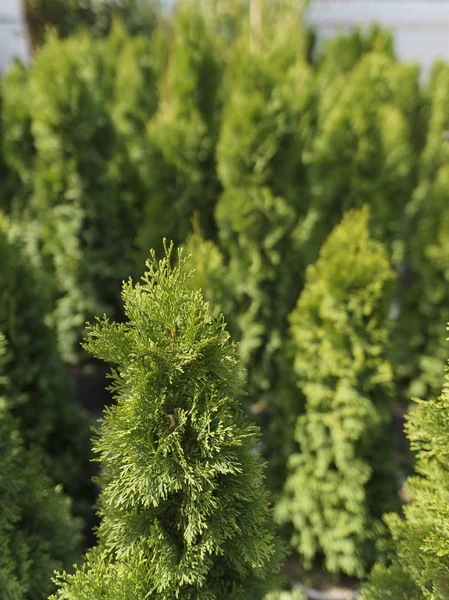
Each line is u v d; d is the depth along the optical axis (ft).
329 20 17.04
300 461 4.12
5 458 2.64
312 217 6.27
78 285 7.09
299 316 4.06
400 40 17.03
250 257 5.98
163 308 2.01
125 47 11.25
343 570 4.11
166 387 2.03
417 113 10.64
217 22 14.30
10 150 7.48
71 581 2.06
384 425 4.13
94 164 6.76
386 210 6.90
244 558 2.20
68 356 7.27
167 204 6.41
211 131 6.50
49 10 15.14
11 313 3.84
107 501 2.06
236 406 2.19
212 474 1.96
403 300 6.60
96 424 4.83
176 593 2.05
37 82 6.42
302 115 6.22
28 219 7.75
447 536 2.21
